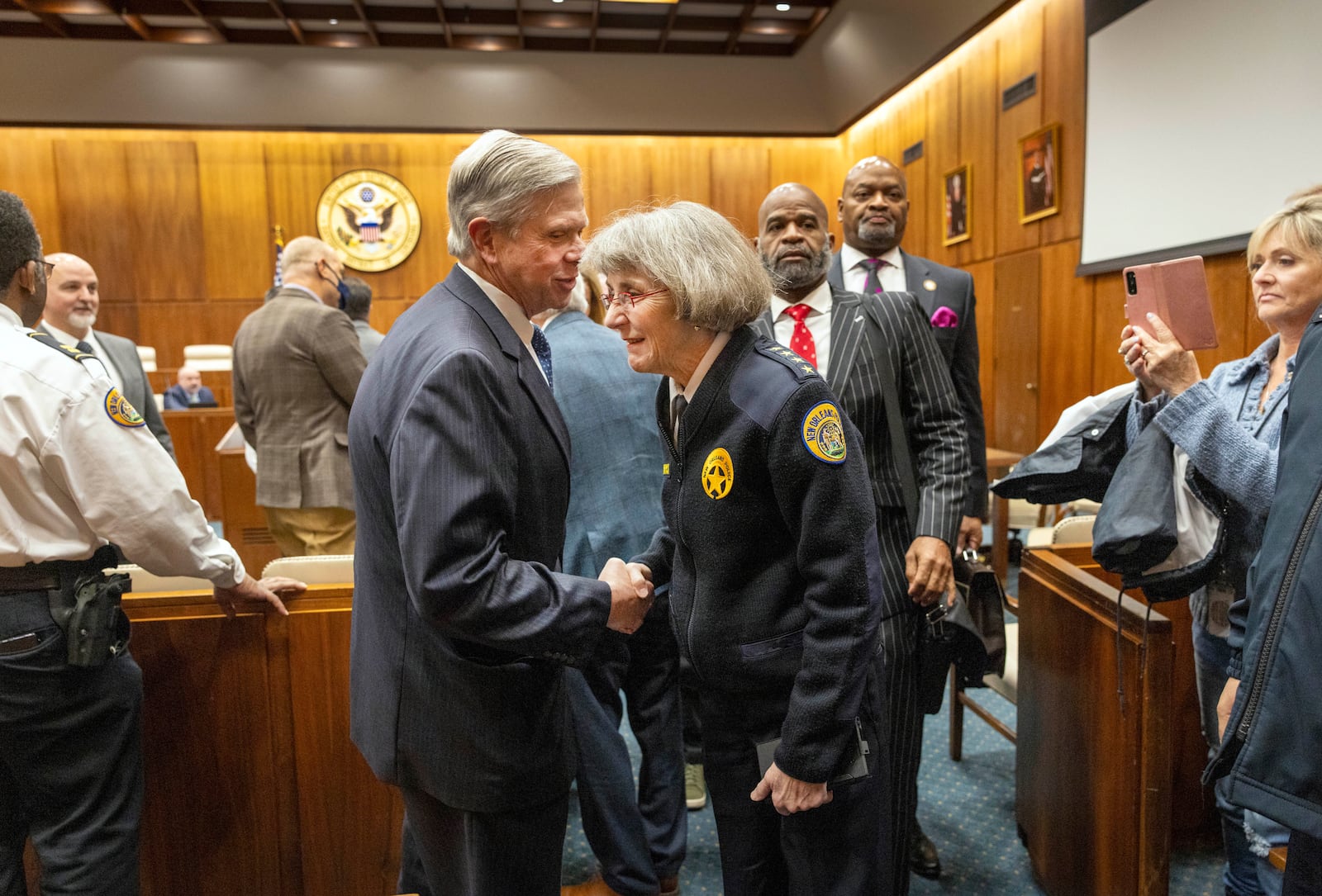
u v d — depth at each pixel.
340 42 8.63
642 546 1.82
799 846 1.21
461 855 1.17
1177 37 4.64
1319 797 0.98
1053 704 1.92
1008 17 6.48
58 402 1.32
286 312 2.67
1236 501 1.38
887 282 2.55
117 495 1.35
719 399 1.12
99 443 1.34
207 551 1.48
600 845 1.90
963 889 2.06
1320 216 1.45
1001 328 6.74
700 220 1.12
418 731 1.13
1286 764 1.01
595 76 9.17
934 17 7.08
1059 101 5.90
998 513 4.02
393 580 1.13
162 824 1.77
